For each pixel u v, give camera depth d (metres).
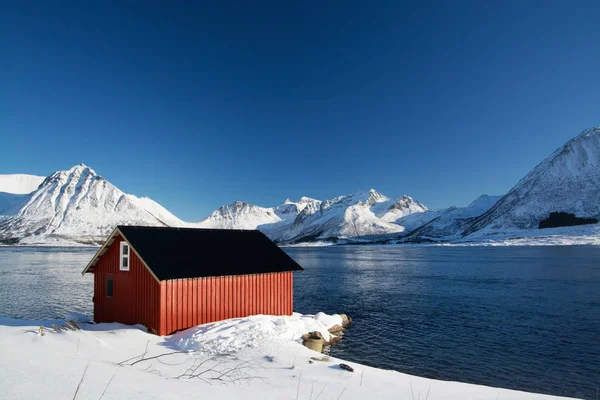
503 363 22.31
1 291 50.56
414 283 59.25
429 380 15.62
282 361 16.30
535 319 33.53
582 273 65.50
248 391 11.20
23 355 12.33
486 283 57.19
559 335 28.34
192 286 22.55
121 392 8.55
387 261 111.94
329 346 25.75
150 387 9.53
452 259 109.62
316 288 54.78
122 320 23.69
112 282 24.92
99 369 11.01
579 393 18.08
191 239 26.14
